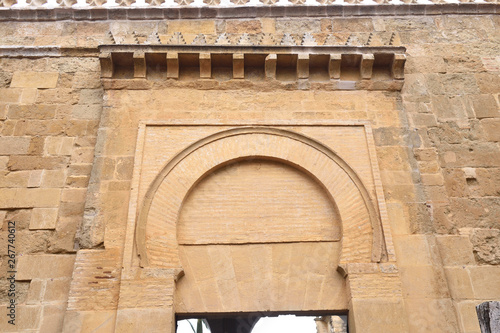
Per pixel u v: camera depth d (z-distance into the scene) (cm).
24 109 769
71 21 894
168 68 760
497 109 796
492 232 669
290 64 783
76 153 720
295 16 909
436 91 812
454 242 654
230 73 779
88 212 634
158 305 559
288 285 609
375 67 792
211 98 751
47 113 766
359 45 813
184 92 755
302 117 735
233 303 595
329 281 612
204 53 757
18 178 695
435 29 906
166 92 753
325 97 760
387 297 573
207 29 887
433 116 778
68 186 688
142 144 686
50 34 877
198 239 636
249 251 633
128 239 602
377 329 552
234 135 708
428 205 681
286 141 708
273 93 761
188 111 732
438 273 606
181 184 658
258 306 593
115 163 677
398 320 559
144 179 655
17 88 795
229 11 903
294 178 690
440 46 877
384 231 623
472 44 886
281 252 633
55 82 806
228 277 612
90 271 588
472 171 729
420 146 741
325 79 780
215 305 592
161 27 888
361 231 629
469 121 779
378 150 709
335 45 779
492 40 896
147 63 769
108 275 585
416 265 611
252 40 872
